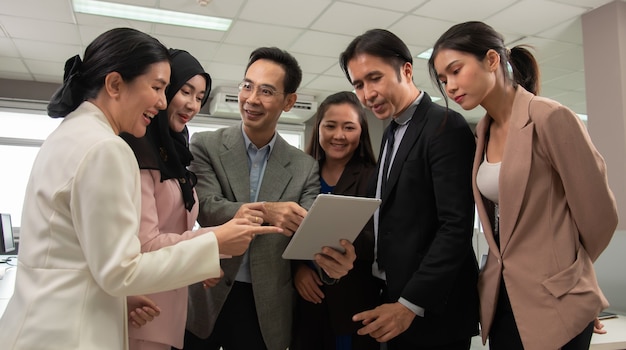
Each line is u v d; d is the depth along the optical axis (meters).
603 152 3.63
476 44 1.21
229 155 1.49
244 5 3.67
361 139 1.82
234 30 4.16
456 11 3.74
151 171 1.13
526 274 1.17
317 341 1.58
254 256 1.41
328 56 4.82
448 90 1.27
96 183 0.79
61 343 0.77
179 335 1.19
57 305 0.79
